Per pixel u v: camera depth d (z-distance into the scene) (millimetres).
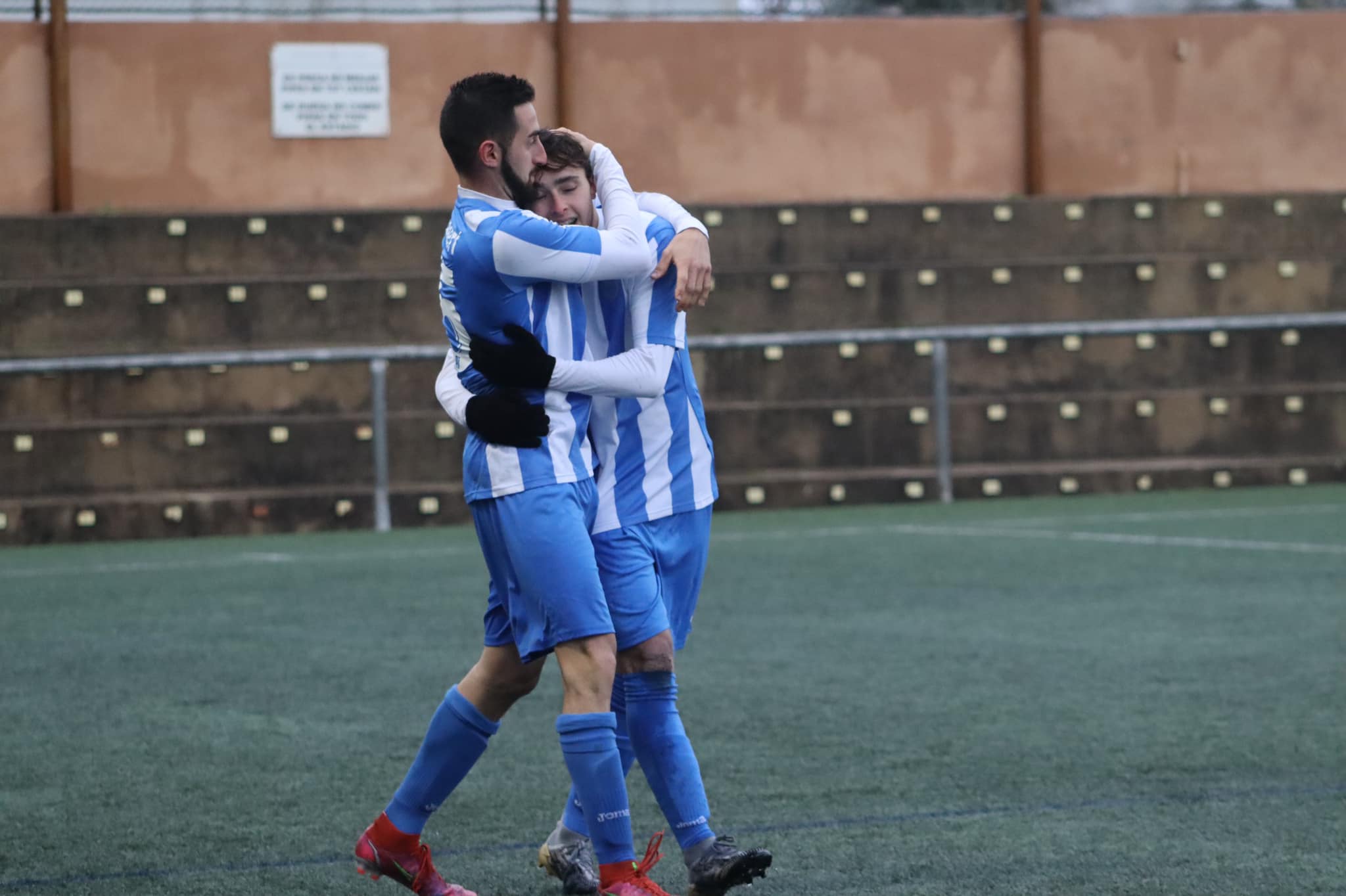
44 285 44406
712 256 48719
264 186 51844
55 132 50125
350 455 42250
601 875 9844
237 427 41875
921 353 45062
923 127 54750
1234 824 12141
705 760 14664
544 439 9844
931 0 55562
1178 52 55031
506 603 10133
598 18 54000
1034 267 48250
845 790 13445
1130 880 10688
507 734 15961
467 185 10219
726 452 43812
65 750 15430
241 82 51594
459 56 52750
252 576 29891
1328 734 15367
